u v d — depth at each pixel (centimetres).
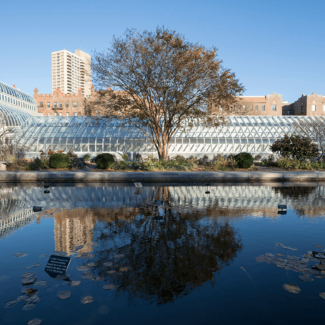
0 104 3403
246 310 280
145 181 1577
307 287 328
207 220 655
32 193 1102
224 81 1923
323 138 2973
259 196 1033
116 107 2103
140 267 383
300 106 6444
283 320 263
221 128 3019
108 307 285
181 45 1852
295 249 459
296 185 1415
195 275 359
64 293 313
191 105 2053
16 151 2456
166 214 717
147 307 285
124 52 1897
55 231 564
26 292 316
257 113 6316
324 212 753
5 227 593
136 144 2931
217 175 1603
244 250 452
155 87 1931
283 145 2353
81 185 1404
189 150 2950
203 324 256
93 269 377
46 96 6731
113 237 520
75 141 2903
